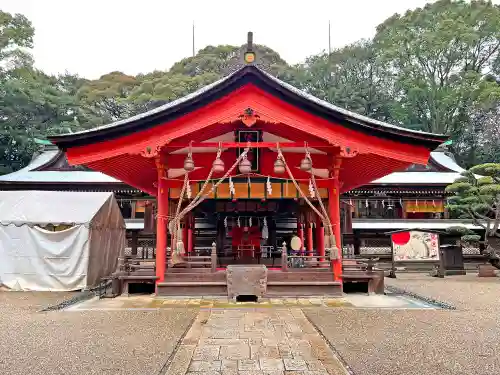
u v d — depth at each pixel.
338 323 8.44
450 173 34.53
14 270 14.45
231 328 8.02
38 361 6.04
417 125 59.34
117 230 17.97
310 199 13.90
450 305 10.67
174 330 7.89
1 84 46.38
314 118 11.81
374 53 63.22
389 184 30.80
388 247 29.03
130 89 71.38
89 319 8.98
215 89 11.37
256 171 13.12
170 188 13.02
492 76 57.06
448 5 58.62
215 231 20.53
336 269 12.34
